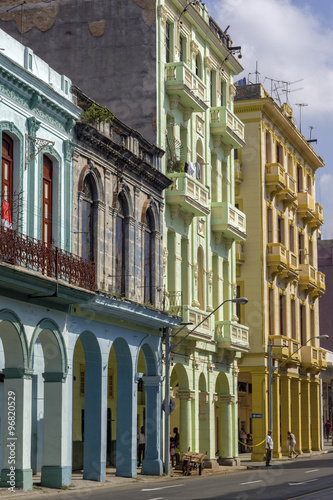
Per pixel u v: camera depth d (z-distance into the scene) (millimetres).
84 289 33062
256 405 61188
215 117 53094
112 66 45844
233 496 27438
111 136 38906
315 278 75562
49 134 33406
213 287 52719
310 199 74625
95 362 36719
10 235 28750
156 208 43531
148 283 42781
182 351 46344
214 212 52156
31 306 31203
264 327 62031
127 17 45969
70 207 34688
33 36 47062
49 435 33062
